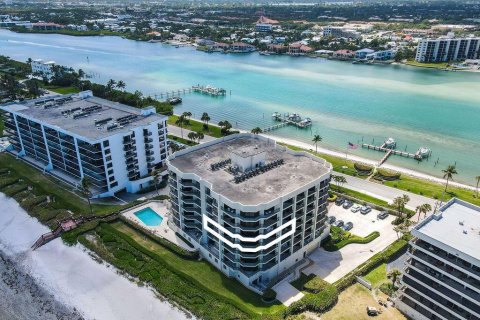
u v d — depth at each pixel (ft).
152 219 504.43
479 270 296.71
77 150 543.39
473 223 340.39
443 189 581.12
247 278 385.50
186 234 452.35
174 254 440.86
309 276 407.44
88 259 435.53
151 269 416.46
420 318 348.18
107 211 516.32
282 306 368.48
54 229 480.64
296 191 381.19
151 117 606.14
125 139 547.90
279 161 444.14
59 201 539.70
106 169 536.42
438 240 315.37
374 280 400.26
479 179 574.97
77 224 488.44
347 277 398.21
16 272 421.18
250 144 496.64
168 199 546.26
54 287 399.65
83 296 387.75
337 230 476.13
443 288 324.60
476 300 299.99
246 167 422.00
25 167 634.84
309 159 456.45
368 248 448.24
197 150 477.36
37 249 454.40
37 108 651.25
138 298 383.65
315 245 445.78
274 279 402.11
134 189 571.28
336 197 552.82
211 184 388.16
